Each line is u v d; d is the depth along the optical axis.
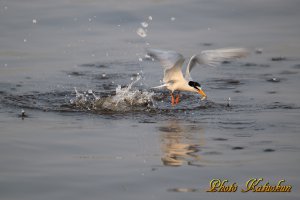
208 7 23.89
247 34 21.17
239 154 10.59
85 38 20.55
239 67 17.98
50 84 16.05
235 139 11.49
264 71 17.45
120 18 22.50
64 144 11.05
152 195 8.82
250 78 16.77
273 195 8.94
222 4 24.27
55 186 9.09
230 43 20.02
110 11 23.11
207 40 20.38
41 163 10.04
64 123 12.60
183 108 14.04
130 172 9.67
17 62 18.03
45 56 18.69
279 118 13.00
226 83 16.31
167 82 14.03
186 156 10.46
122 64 18.11
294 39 20.67
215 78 16.84
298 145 11.09
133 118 13.18
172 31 21.41
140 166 9.95
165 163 10.10
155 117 13.27
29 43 19.84
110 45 19.88
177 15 22.98
